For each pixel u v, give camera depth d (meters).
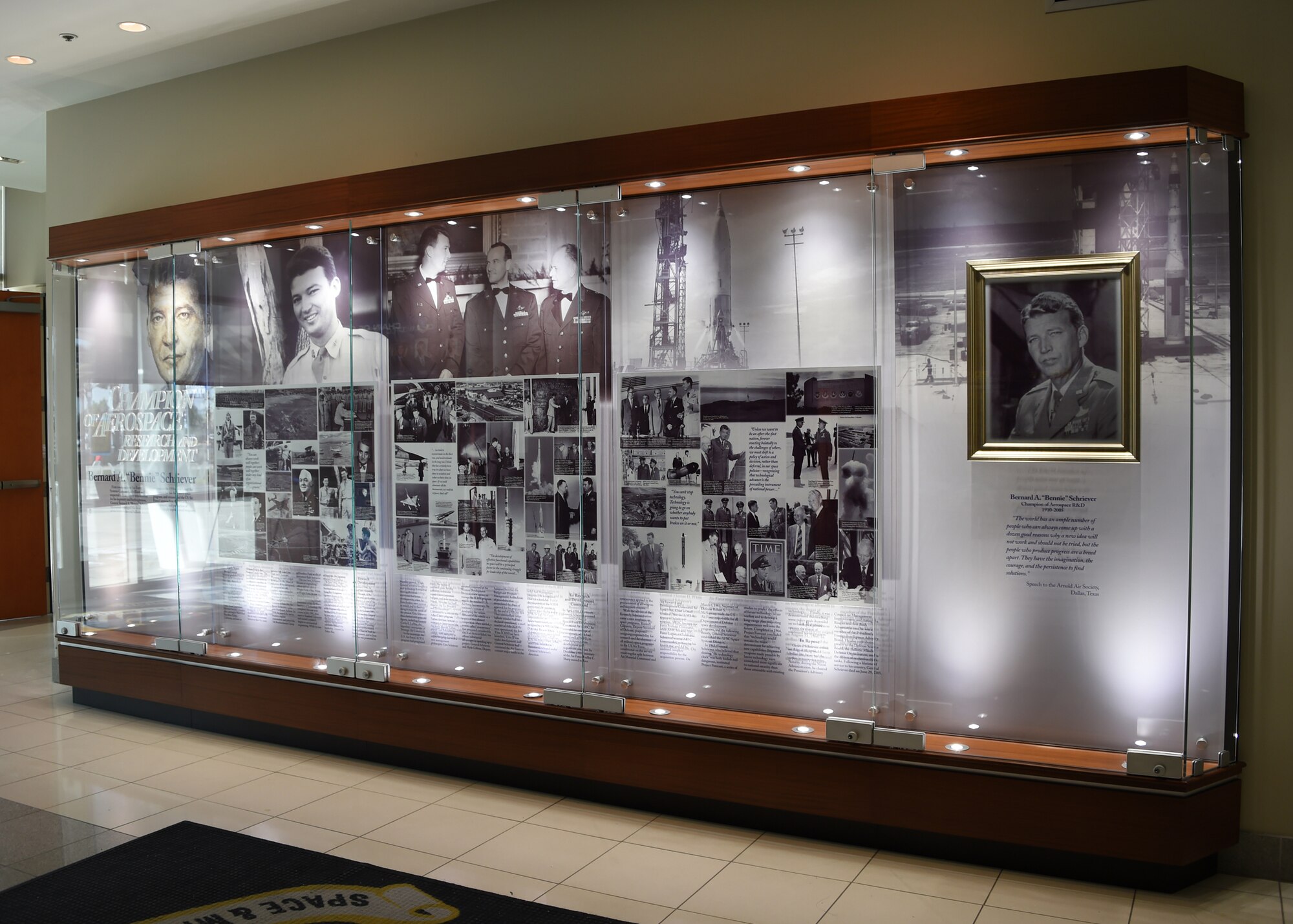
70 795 5.36
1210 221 4.04
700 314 4.86
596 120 5.43
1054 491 4.18
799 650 4.70
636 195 4.99
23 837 4.79
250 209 6.17
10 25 6.04
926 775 4.40
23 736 6.50
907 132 4.32
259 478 6.31
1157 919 3.85
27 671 8.38
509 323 5.39
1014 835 4.25
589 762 5.18
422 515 5.73
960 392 4.32
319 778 5.62
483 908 3.98
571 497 5.25
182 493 6.65
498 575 5.49
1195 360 4.00
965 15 4.54
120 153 7.32
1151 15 4.26
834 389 4.57
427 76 5.97
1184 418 3.99
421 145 6.01
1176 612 4.01
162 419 6.71
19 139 8.80
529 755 5.36
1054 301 4.15
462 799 5.27
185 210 6.46
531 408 5.34
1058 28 4.39
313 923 3.87
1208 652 4.07
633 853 4.53
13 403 10.68
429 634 5.74
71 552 7.25
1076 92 4.03
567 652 5.29
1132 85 3.96
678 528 4.96
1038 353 4.18
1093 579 4.13
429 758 5.71
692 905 4.00
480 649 5.58
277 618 6.30
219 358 6.43
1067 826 4.16
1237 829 4.20
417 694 5.69
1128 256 4.04
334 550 6.05
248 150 6.71
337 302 5.96
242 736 6.43
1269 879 4.21
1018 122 4.12
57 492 7.26
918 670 4.43
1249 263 4.18
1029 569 4.23
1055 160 4.13
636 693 5.09
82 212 7.55
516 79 5.67
